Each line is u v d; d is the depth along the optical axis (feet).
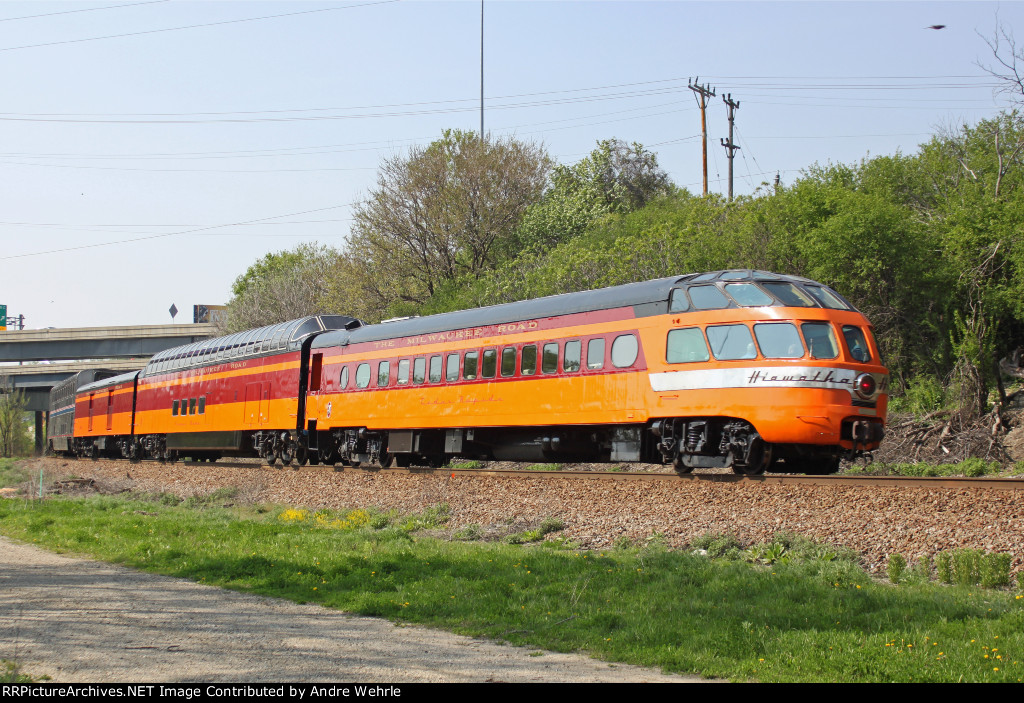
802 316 53.67
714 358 55.62
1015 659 26.25
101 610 36.14
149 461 125.59
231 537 56.85
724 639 29.78
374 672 27.27
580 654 30.04
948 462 74.28
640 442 60.75
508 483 64.03
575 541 50.34
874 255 89.71
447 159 170.50
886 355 91.97
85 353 242.17
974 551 36.50
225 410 107.65
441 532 58.03
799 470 60.95
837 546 41.32
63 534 58.90
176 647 30.07
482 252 168.96
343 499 74.43
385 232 166.09
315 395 91.97
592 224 162.81
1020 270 84.94
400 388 79.97
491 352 71.10
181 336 234.79
